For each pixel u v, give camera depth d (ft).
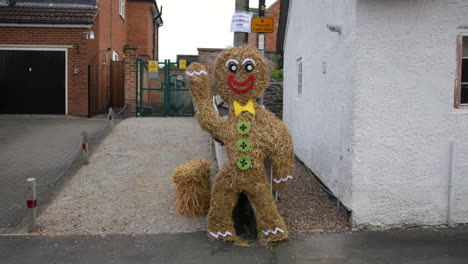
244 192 16.65
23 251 15.78
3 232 17.52
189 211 19.21
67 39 45.21
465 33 17.43
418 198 17.78
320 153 22.81
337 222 18.28
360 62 17.04
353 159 17.39
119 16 63.67
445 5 17.21
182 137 33.60
